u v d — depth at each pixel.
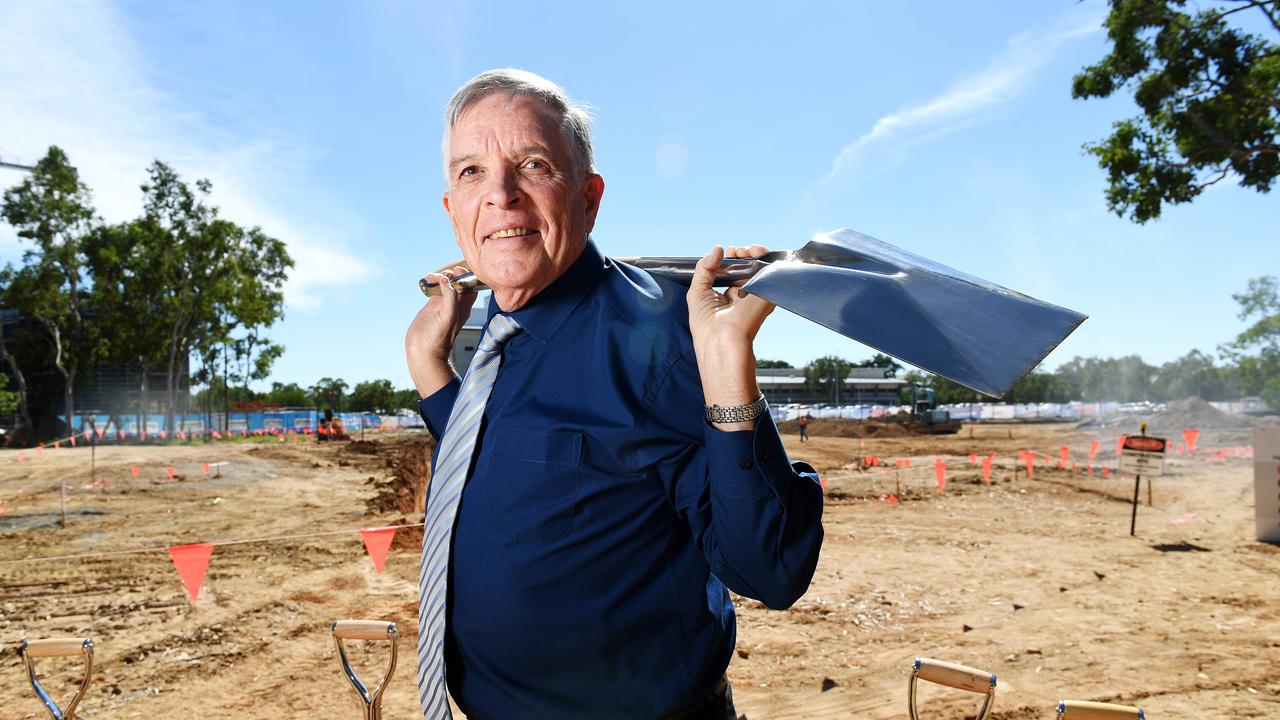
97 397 54.03
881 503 13.17
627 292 1.10
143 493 15.61
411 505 13.05
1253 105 11.61
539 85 1.16
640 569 1.04
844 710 4.35
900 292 0.88
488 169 1.12
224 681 4.87
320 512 12.73
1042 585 7.23
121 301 43.34
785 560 0.92
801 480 0.98
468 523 1.10
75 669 5.09
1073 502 13.23
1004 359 0.76
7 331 55.94
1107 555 8.67
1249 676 4.87
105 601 6.77
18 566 8.26
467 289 1.47
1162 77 12.19
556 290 1.13
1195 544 9.34
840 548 9.02
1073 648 5.42
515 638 1.06
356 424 53.88
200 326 47.16
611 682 1.05
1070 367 103.50
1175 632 5.79
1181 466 20.05
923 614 6.27
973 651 5.36
